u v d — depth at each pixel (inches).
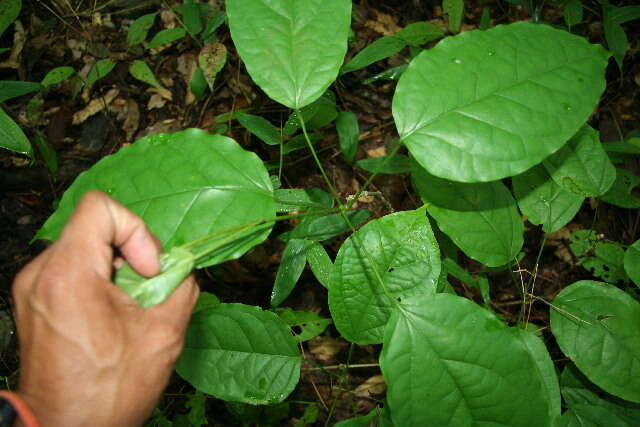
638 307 17.9
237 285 27.1
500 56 14.0
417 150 13.6
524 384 13.9
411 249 15.9
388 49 23.9
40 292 11.0
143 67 29.1
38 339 11.1
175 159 14.4
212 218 14.0
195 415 22.0
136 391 12.0
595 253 23.0
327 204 22.2
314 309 26.9
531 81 13.8
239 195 14.2
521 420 13.9
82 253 11.3
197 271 27.3
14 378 24.3
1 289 26.1
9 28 31.3
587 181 19.1
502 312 27.0
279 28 14.8
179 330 12.6
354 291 16.0
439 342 14.0
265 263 27.1
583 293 18.4
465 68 13.9
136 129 30.7
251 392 16.8
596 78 13.9
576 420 18.2
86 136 30.2
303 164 29.5
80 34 32.1
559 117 13.5
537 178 19.6
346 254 15.9
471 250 17.6
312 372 26.0
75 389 11.3
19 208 28.3
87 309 11.1
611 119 32.4
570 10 27.8
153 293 12.0
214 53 26.1
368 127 31.3
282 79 14.6
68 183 29.1
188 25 27.3
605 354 17.6
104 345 11.2
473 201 17.8
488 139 13.5
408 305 14.1
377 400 25.2
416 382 14.0
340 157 29.8
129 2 33.0
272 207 14.2
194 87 28.8
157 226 13.9
